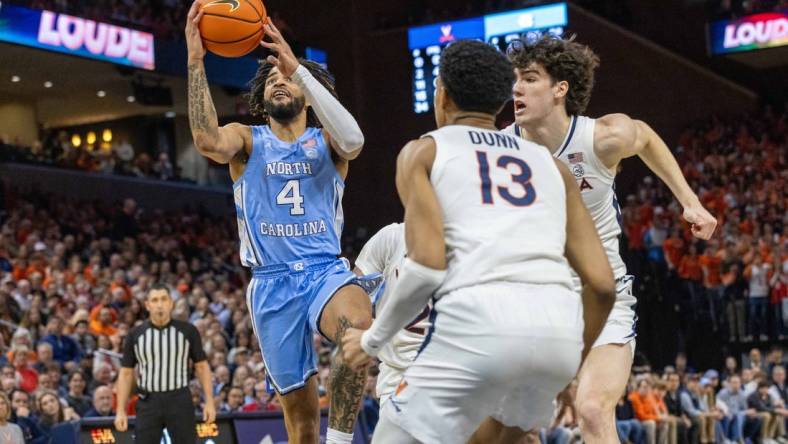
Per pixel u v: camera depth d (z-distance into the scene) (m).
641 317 19.72
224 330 15.13
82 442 9.30
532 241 3.50
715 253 20.03
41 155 23.73
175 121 28.98
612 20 27.56
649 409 14.72
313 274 5.12
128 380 8.80
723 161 24.56
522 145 3.70
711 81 26.56
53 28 20.02
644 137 5.19
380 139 27.52
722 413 15.63
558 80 5.07
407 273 3.41
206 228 23.70
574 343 3.51
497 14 25.53
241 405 11.70
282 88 5.18
